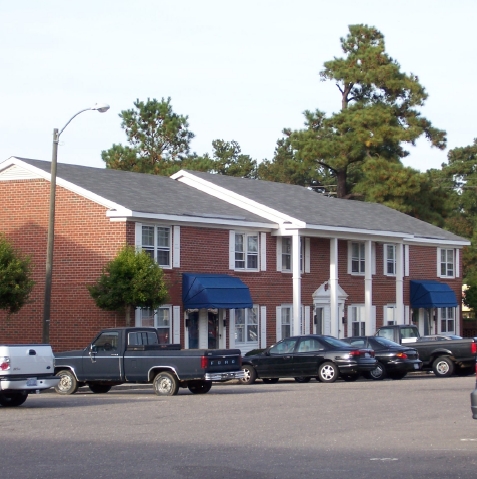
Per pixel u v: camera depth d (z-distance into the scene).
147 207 35.09
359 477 11.60
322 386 28.14
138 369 25.44
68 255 35.31
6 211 36.94
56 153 29.52
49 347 22.08
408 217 54.22
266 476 11.76
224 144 100.62
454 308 54.81
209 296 36.16
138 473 12.04
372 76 68.75
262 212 41.34
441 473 11.84
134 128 73.44
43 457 13.50
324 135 71.19
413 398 22.72
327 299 44.50
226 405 21.42
